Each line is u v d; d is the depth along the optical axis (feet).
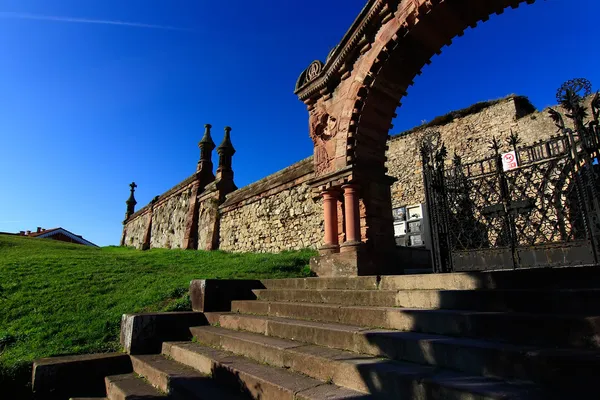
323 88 26.91
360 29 23.47
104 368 17.57
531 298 10.73
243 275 29.86
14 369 16.92
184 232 68.39
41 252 54.65
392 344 10.87
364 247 22.85
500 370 8.38
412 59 23.00
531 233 30.78
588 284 11.25
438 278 14.58
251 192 52.06
